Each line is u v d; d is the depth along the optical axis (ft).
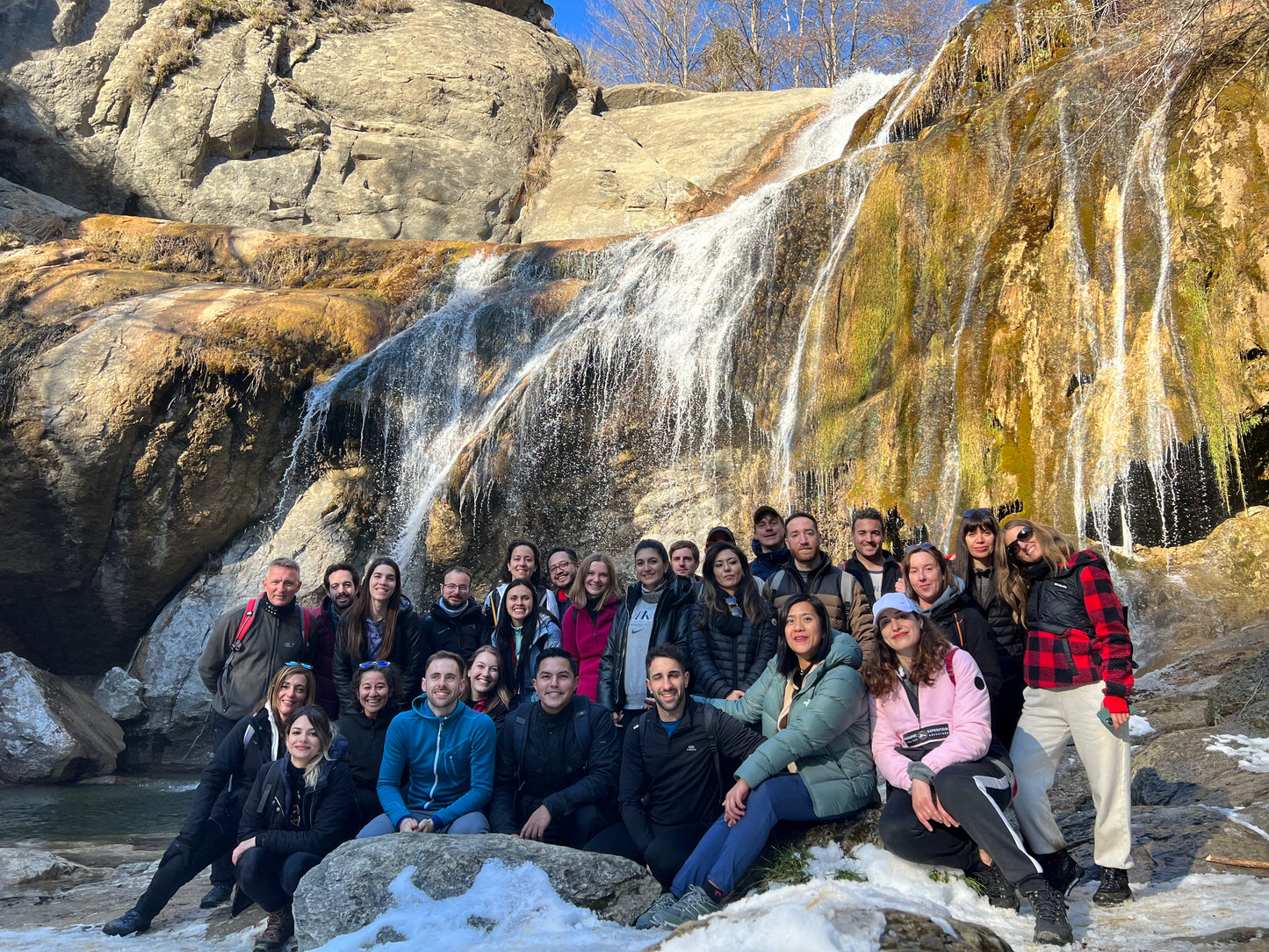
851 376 38.04
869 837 14.55
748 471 40.75
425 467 43.27
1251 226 30.14
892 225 38.50
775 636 17.42
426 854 14.35
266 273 49.24
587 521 42.78
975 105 42.11
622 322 44.04
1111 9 40.42
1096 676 13.71
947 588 14.93
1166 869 14.64
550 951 12.32
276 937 15.99
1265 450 30.48
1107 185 33.76
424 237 62.95
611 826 16.39
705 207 62.75
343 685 19.62
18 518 40.11
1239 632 27.02
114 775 39.91
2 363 39.81
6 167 57.26
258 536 44.11
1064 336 32.96
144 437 40.52
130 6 61.72
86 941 16.80
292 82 64.49
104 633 43.65
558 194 65.41
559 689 16.83
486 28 74.08
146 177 59.52
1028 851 13.88
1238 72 31.22
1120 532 32.81
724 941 10.92
